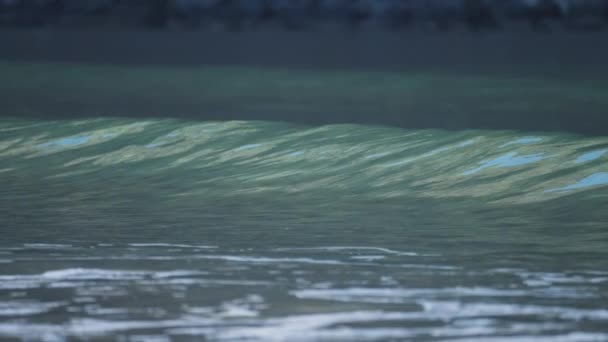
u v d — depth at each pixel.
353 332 22.33
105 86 104.12
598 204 40.28
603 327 22.72
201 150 55.72
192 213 39.69
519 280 27.69
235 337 21.95
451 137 55.88
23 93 93.62
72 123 65.06
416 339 21.81
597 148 50.22
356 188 45.56
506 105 83.88
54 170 51.44
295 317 23.59
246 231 35.81
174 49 173.88
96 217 38.91
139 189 45.91
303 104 85.75
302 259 30.73
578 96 91.38
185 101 87.88
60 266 29.64
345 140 57.09
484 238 34.31
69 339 21.83
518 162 48.97
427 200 42.41
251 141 57.91
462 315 23.80
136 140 58.81
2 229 36.31
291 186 46.16
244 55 160.12
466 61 144.75
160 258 30.89
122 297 25.59
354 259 30.72
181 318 23.53
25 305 24.78
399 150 53.50
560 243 33.38
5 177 49.72
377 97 93.44
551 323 23.09
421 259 30.73
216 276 28.22
